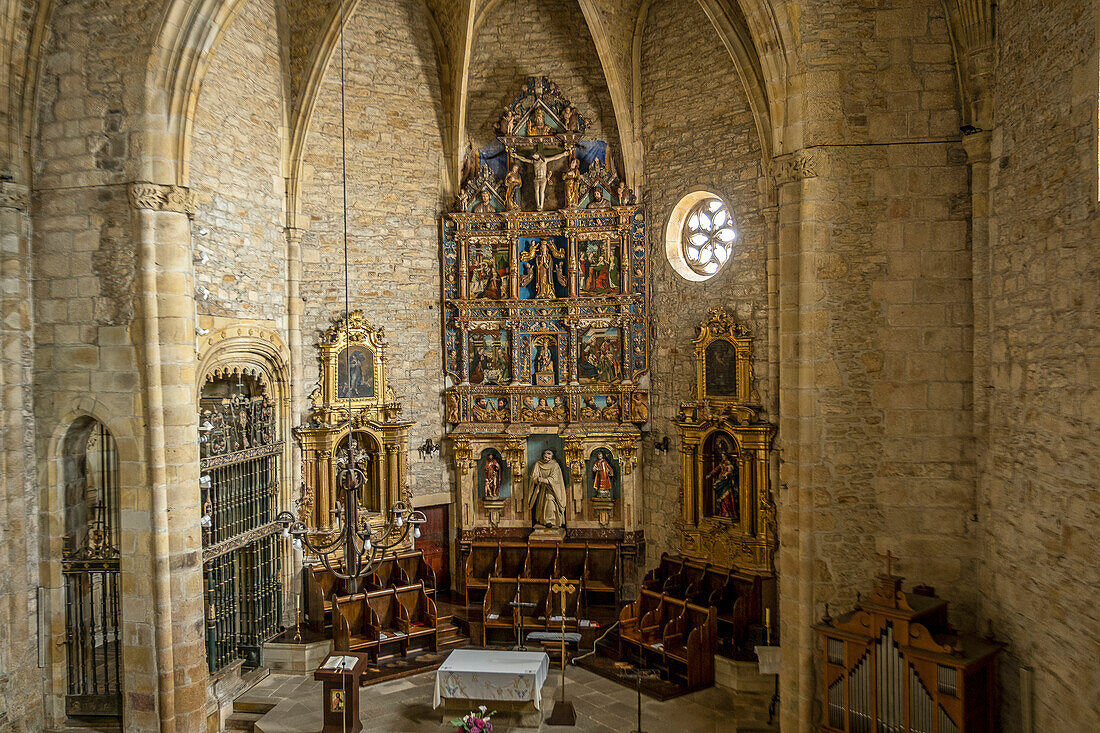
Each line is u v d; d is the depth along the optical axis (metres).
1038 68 8.97
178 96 11.80
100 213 11.84
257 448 14.81
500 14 18.33
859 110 11.13
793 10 11.08
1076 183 8.00
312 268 16.70
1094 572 7.65
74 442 12.61
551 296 18.02
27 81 11.83
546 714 13.09
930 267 10.98
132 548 11.73
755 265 15.21
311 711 13.05
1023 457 9.37
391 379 17.66
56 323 12.02
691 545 16.44
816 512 11.22
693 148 16.47
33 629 11.98
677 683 14.16
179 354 11.88
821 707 11.10
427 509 18.27
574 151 18.03
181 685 11.77
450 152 18.30
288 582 15.64
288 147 16.14
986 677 9.50
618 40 17.03
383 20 17.34
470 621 16.61
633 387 17.62
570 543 17.59
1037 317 8.98
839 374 11.23
